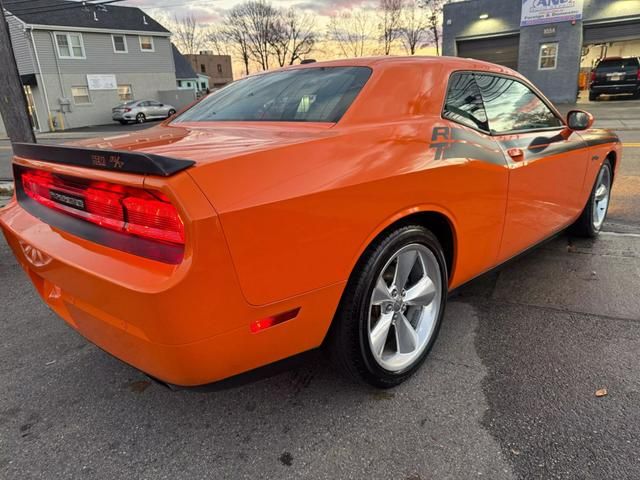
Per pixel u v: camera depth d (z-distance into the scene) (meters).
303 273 1.80
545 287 3.40
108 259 1.70
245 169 1.67
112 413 2.26
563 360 2.52
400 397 2.28
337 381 2.43
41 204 2.18
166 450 2.01
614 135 4.29
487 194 2.55
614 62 21.64
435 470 1.84
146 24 32.84
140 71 32.75
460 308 3.14
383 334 2.23
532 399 2.22
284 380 2.45
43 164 2.00
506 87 3.00
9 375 2.59
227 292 1.61
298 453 1.96
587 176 3.77
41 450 2.03
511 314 3.04
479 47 25.06
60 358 2.75
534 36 22.89
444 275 2.46
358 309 2.04
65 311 2.14
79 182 1.83
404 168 2.09
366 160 1.99
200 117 2.83
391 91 2.33
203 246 1.51
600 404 2.16
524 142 2.90
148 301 1.53
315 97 2.42
